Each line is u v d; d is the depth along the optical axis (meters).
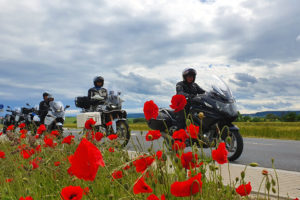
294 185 3.17
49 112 8.24
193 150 1.55
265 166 5.10
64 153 3.18
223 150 1.32
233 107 5.29
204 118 5.37
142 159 1.39
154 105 1.67
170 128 6.19
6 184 2.43
